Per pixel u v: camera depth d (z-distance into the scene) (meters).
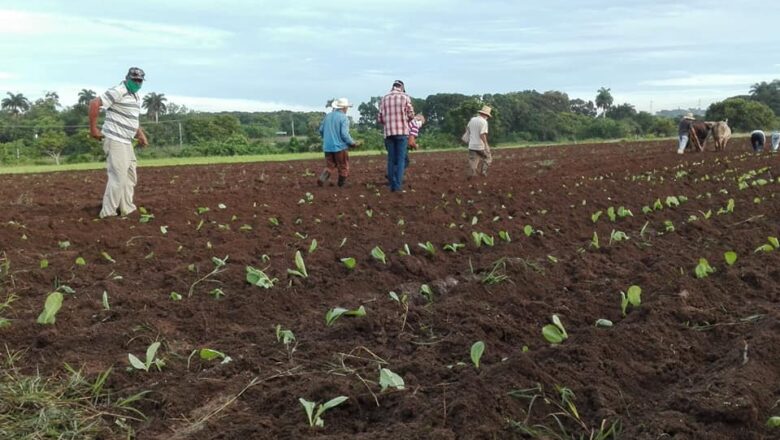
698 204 10.06
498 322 4.54
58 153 39.94
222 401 3.57
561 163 21.08
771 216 8.97
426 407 3.34
